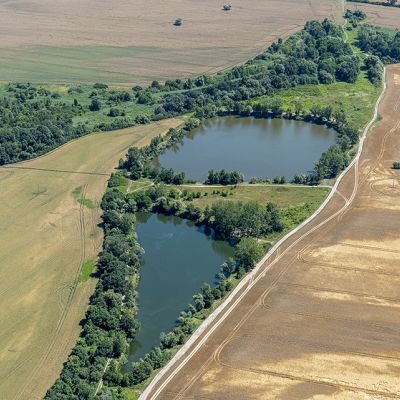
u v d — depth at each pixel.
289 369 167.75
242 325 184.12
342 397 158.38
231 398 159.62
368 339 176.75
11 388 166.12
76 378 163.50
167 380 166.12
